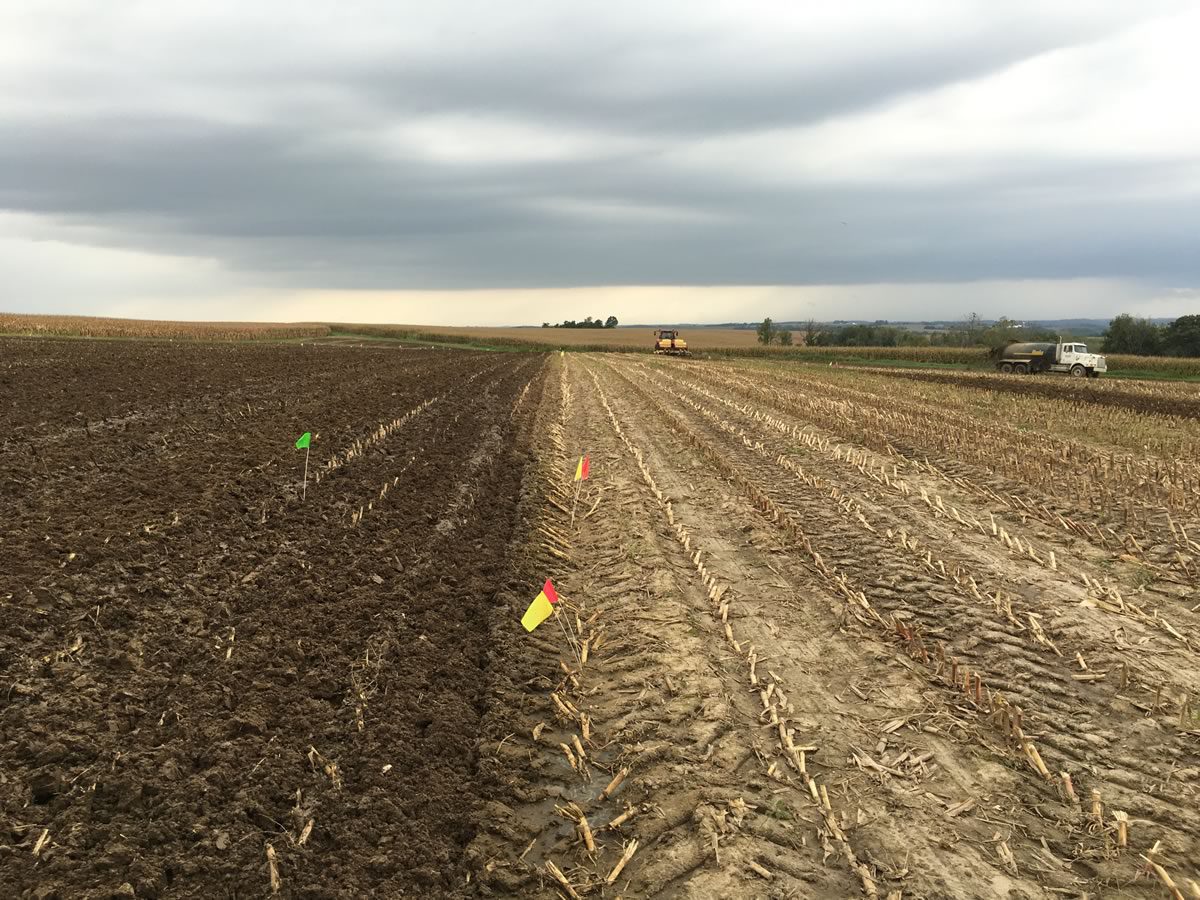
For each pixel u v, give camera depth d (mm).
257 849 4324
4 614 6391
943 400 29984
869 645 7480
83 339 46062
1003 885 4379
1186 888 4320
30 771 4660
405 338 91562
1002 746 5738
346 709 5867
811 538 11047
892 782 5340
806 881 4441
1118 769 5449
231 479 11570
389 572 8859
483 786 5301
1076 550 10359
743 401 28953
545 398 30562
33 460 11617
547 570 9844
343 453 14516
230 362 32406
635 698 6539
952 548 10484
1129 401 31875
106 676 5852
